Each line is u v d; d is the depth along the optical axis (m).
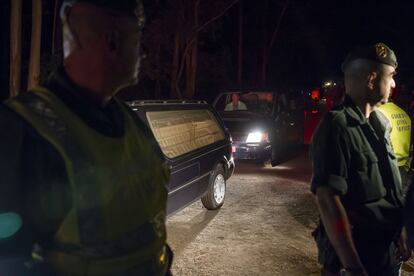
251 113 9.86
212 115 6.70
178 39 16.42
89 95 1.25
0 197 1.03
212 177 6.25
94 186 1.14
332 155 1.91
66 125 1.13
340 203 1.90
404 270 4.35
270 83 28.70
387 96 2.08
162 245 1.39
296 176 8.95
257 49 25.11
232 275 4.29
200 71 18.94
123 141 1.27
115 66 1.25
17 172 1.05
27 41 13.22
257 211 6.45
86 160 1.13
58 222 1.11
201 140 6.06
